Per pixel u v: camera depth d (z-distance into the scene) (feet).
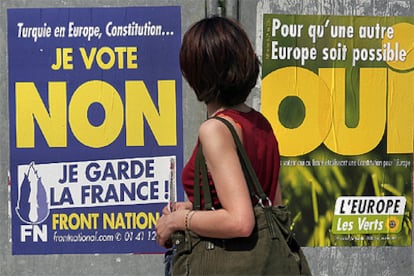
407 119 12.86
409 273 13.12
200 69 7.89
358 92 12.74
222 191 7.50
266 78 12.59
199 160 7.82
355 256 13.02
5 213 12.73
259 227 7.80
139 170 12.68
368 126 12.81
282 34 12.54
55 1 12.46
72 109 12.57
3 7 12.46
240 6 12.50
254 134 7.98
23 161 12.64
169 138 12.64
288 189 12.78
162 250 12.85
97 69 12.53
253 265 7.71
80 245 12.82
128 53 12.52
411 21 12.71
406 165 12.94
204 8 12.51
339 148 12.79
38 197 12.70
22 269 12.84
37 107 12.57
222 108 8.09
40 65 12.53
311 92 12.67
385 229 13.02
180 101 12.59
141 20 12.49
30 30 12.49
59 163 12.66
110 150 12.64
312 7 12.56
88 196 12.72
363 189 12.90
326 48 12.64
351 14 12.62
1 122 12.59
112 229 12.80
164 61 12.54
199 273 7.79
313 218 12.86
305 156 12.75
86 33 12.48
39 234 12.78
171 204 8.61
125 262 12.86
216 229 7.53
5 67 12.53
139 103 12.58
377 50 12.71
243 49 7.89
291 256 7.93
